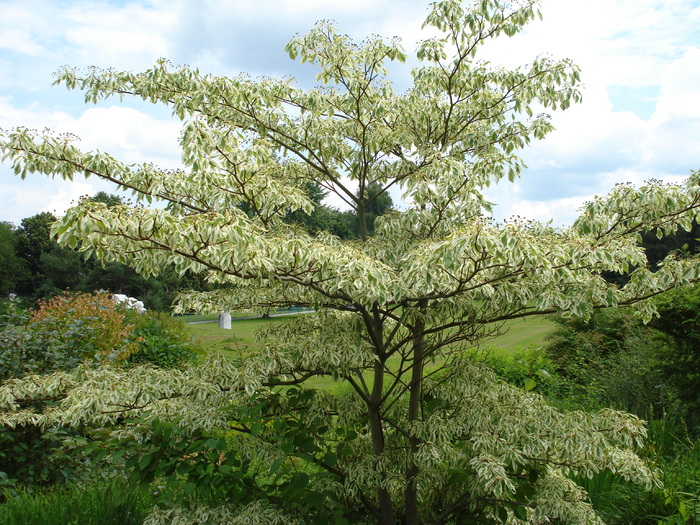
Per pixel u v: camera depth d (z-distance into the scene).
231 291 3.45
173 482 3.05
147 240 2.54
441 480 3.55
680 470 4.39
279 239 2.84
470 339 3.60
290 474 3.27
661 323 5.88
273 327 3.77
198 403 3.19
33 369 5.03
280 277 2.86
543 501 3.21
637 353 7.45
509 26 3.72
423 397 3.82
